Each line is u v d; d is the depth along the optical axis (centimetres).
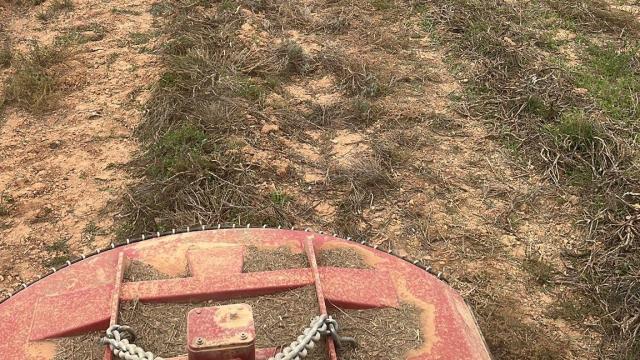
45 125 585
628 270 455
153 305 256
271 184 517
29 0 781
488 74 669
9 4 775
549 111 610
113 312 246
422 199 520
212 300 259
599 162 548
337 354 242
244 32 718
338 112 607
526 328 420
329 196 514
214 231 303
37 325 250
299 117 598
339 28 751
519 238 492
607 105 624
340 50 704
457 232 493
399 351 247
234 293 259
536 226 504
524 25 769
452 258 471
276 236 300
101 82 642
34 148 556
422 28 762
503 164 564
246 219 479
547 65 679
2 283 436
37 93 613
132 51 692
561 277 460
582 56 716
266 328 247
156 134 559
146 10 777
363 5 802
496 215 511
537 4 820
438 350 250
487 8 790
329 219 493
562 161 556
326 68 673
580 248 483
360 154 559
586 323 429
